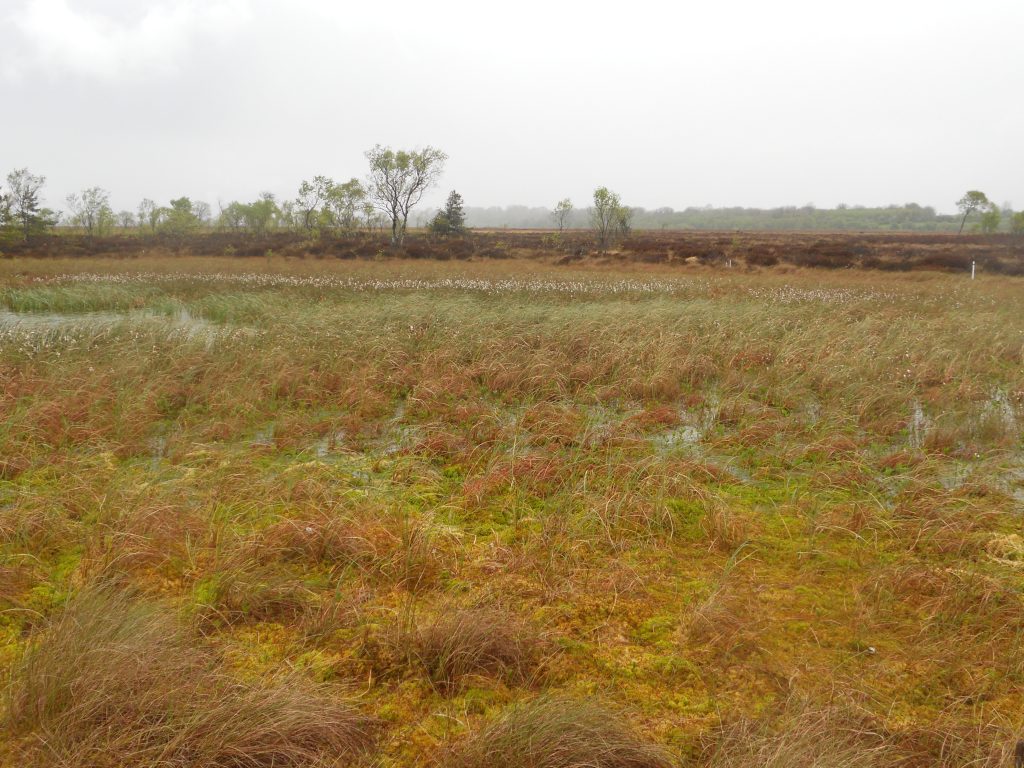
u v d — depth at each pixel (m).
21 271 24.72
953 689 3.12
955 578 3.98
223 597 3.70
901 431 7.13
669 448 6.61
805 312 13.62
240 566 3.94
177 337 10.49
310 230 49.09
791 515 5.02
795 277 25.81
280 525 4.48
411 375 9.06
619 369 9.14
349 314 12.26
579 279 23.19
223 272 25.61
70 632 3.01
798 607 3.80
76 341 10.09
